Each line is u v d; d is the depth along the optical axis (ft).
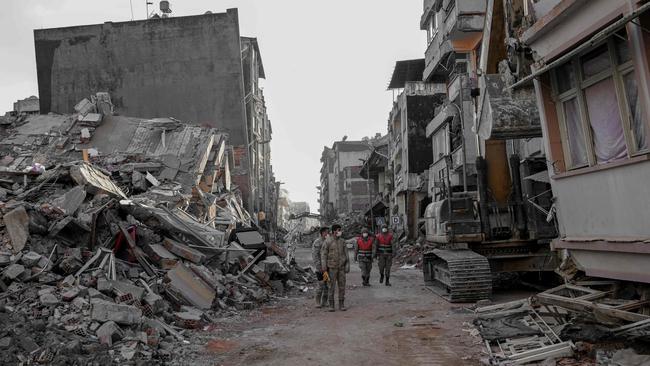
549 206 37.01
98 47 108.17
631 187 19.43
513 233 37.55
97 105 80.59
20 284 24.20
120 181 56.08
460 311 31.45
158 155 68.28
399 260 84.94
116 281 26.45
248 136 112.88
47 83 108.37
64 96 107.76
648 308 19.11
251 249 46.85
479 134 33.76
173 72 106.52
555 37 23.09
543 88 25.32
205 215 57.21
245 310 33.73
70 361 17.62
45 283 24.84
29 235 27.61
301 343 24.16
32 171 38.32
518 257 37.99
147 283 29.71
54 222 28.91
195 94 105.50
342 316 31.58
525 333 21.30
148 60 107.14
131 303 24.67
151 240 35.09
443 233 38.86
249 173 102.01
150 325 23.71
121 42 107.96
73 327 20.94
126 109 106.11
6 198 34.76
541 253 37.93
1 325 19.42
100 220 32.96
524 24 27.40
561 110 24.77
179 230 36.17
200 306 30.66
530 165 38.50
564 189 24.41
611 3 18.88
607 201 21.03
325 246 34.53
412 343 23.38
